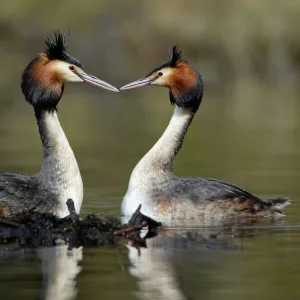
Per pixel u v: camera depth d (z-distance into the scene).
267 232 13.05
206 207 14.25
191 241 12.35
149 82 15.20
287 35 51.19
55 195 13.98
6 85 40.88
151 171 14.57
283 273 10.39
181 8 52.06
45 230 12.89
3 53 48.66
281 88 48.22
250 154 23.80
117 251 11.66
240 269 10.55
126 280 10.09
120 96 45.00
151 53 50.56
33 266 10.77
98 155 23.50
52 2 52.34
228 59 50.81
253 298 9.35
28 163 21.56
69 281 10.03
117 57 50.12
